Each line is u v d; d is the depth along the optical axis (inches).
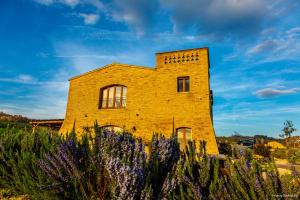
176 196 123.6
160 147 155.1
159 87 658.8
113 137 147.9
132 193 107.0
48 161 154.6
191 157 150.6
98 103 714.8
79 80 761.0
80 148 153.9
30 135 225.8
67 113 740.7
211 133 570.9
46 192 142.9
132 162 124.8
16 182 178.4
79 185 135.9
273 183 111.4
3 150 201.5
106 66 735.7
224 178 131.6
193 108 609.0
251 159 135.8
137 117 657.6
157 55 686.5
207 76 619.5
